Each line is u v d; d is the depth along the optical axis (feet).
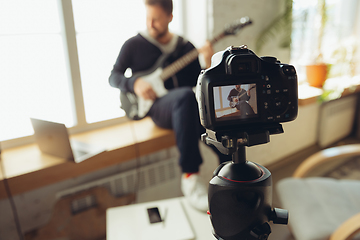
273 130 1.23
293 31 6.92
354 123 10.04
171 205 3.28
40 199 5.13
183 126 4.16
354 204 4.00
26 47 5.07
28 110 5.28
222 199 1.22
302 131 7.14
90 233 5.23
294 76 1.21
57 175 4.38
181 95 4.39
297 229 3.59
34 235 4.86
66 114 5.60
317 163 4.74
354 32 9.73
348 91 8.50
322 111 8.11
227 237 1.26
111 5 5.09
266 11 6.27
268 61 1.22
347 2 9.35
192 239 2.72
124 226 2.93
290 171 5.10
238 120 1.17
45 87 5.34
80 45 5.28
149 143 5.09
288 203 4.07
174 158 6.13
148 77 4.99
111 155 4.76
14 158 4.65
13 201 4.89
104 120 5.90
